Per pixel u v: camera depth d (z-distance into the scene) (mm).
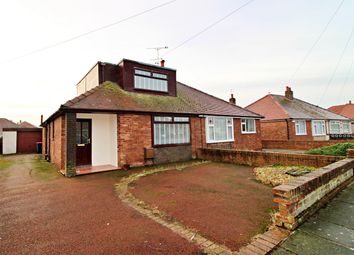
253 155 9922
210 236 3213
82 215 4234
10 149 20234
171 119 11672
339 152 8547
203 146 13273
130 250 2846
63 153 8938
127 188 6312
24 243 3123
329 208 4160
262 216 3977
